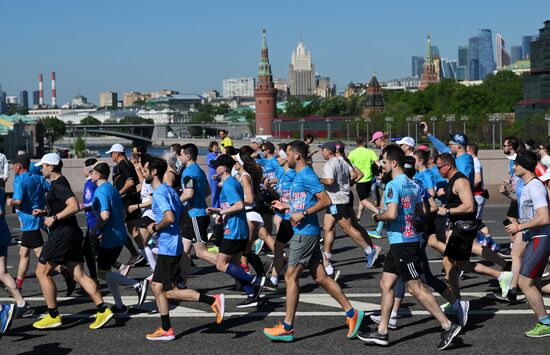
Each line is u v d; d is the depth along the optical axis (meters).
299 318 10.59
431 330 9.91
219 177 11.91
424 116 181.62
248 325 10.34
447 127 164.75
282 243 12.29
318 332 9.89
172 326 10.34
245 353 9.05
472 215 10.62
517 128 152.50
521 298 11.41
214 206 14.43
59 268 11.95
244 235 11.30
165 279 9.70
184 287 12.17
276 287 12.40
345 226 13.93
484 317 10.50
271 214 15.02
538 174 11.93
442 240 12.18
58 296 12.34
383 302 9.31
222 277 13.69
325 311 10.98
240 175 12.89
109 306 11.45
